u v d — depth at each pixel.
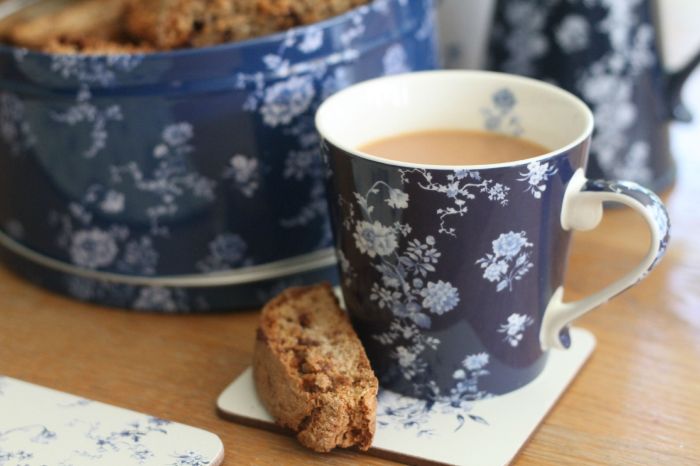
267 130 0.56
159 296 0.59
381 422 0.52
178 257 0.58
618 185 0.50
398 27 0.58
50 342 0.58
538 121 0.55
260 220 0.58
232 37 0.57
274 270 0.59
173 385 0.55
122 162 0.56
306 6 0.57
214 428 0.52
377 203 0.50
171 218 0.57
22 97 0.57
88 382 0.55
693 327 0.57
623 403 0.53
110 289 0.60
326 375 0.50
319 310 0.55
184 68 0.54
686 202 0.66
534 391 0.53
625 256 0.62
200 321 0.59
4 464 0.49
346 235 0.52
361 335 0.53
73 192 0.58
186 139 0.56
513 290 0.51
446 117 0.56
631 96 0.63
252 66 0.55
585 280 0.60
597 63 0.63
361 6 0.57
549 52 0.64
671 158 0.67
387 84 0.56
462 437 0.51
